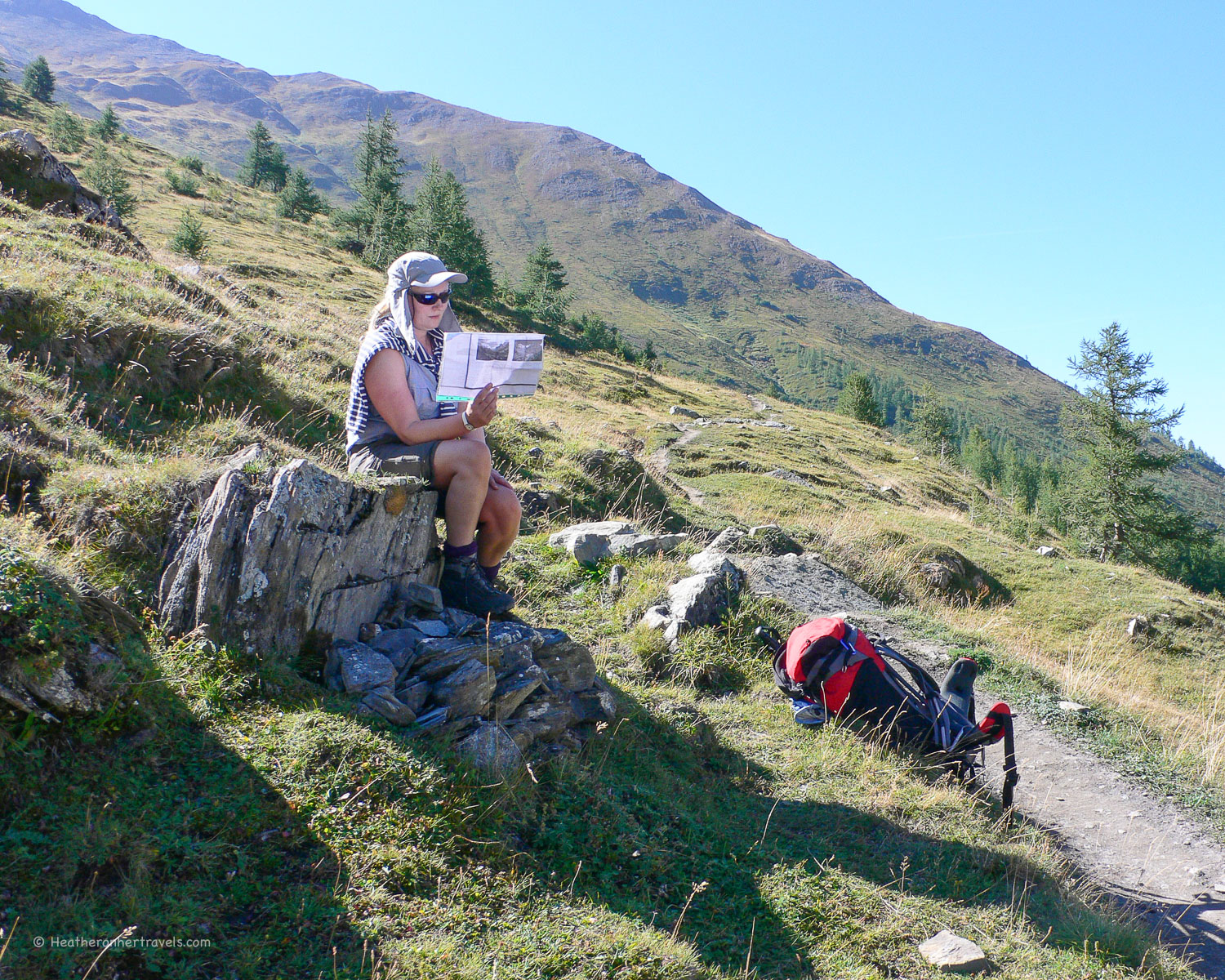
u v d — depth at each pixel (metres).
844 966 3.11
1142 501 39.47
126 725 2.82
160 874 2.45
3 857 2.30
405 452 4.13
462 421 3.86
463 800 3.10
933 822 4.43
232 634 3.36
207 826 2.65
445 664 3.72
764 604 6.88
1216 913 4.22
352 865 2.70
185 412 7.09
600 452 11.64
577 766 3.87
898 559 13.51
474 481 4.13
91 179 55.53
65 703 2.64
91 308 7.07
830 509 16.52
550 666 4.28
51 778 2.56
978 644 8.03
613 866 3.34
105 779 2.65
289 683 3.34
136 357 7.10
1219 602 19.73
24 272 7.22
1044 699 6.96
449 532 4.26
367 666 3.51
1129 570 18.84
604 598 6.65
